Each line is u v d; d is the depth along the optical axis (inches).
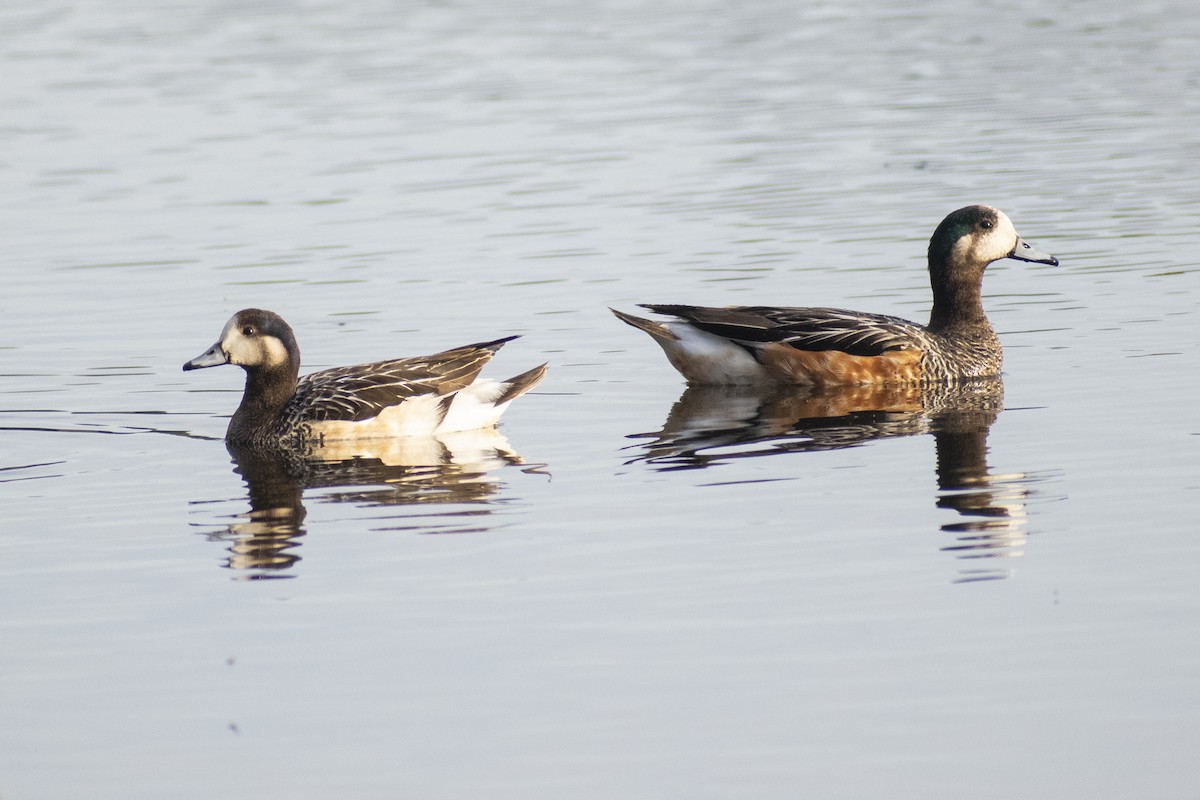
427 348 778.2
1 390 725.3
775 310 746.8
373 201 1085.1
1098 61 1475.1
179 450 636.7
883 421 657.0
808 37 1637.6
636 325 740.0
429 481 581.3
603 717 385.4
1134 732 372.5
